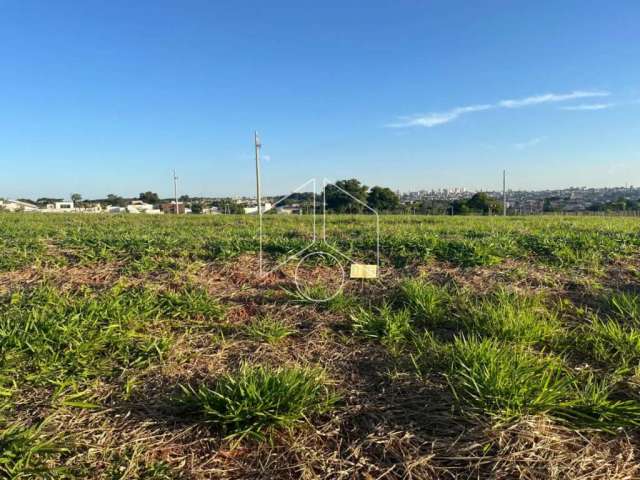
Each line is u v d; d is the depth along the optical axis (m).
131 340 3.97
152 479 2.51
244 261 6.57
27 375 3.40
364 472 2.57
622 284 5.52
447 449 2.69
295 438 2.83
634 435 2.80
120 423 2.96
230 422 2.84
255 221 16.97
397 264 6.46
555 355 3.78
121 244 7.16
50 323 3.99
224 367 3.64
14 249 7.05
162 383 3.41
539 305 4.76
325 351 3.95
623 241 7.48
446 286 5.34
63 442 2.72
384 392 3.28
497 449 2.67
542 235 8.14
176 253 6.93
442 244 7.04
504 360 3.23
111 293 5.13
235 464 2.65
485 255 6.43
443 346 3.74
